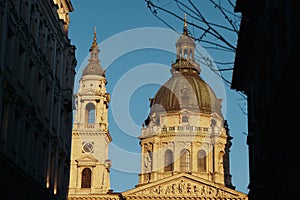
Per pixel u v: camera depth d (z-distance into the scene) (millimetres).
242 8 35688
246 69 42562
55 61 51344
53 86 50438
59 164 53500
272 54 28984
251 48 38344
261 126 32906
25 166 42156
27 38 42312
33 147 44219
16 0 40000
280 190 27734
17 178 39094
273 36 25969
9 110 38562
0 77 36219
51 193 48531
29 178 41312
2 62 36375
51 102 49562
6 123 37969
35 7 44844
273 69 27703
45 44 47906
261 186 34625
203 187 112688
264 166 31656
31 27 44156
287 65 23484
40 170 46250
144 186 112312
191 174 115375
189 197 111750
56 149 51125
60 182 53156
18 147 40500
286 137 26203
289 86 23656
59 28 52625
